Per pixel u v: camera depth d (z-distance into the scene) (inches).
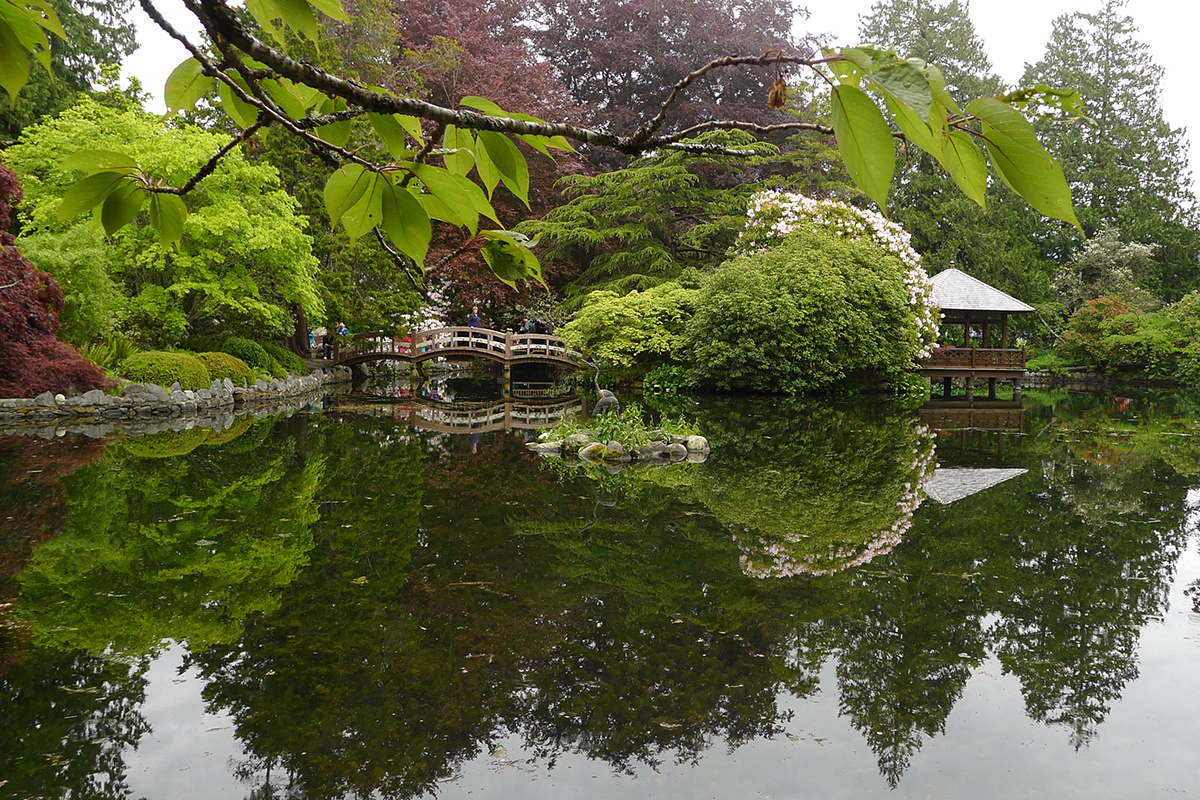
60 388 471.5
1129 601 172.9
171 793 99.3
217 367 571.8
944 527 238.8
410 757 109.5
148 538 219.9
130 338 587.2
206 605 168.1
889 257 746.8
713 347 698.2
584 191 978.1
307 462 342.3
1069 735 115.0
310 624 157.6
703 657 143.1
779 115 1035.3
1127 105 1332.4
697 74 24.6
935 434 462.3
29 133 534.0
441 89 952.9
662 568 196.4
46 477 296.2
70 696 126.6
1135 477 323.6
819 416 555.8
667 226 990.4
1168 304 1206.3
